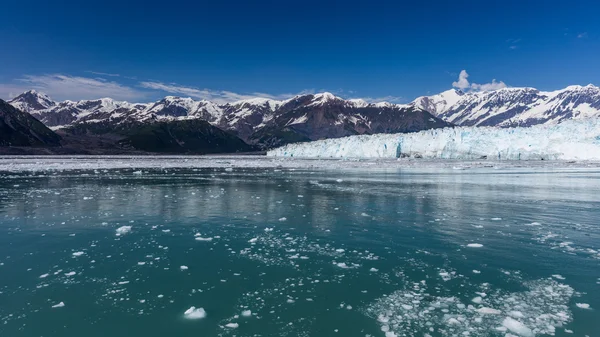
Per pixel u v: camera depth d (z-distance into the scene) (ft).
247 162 358.23
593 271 38.04
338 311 29.48
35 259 42.55
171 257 43.34
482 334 25.61
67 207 77.20
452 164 265.13
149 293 33.12
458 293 32.78
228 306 30.50
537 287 33.99
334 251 45.50
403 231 55.83
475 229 57.00
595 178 148.36
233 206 78.84
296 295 32.58
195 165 290.35
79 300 31.65
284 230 56.59
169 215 68.54
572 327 26.55
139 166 269.44
